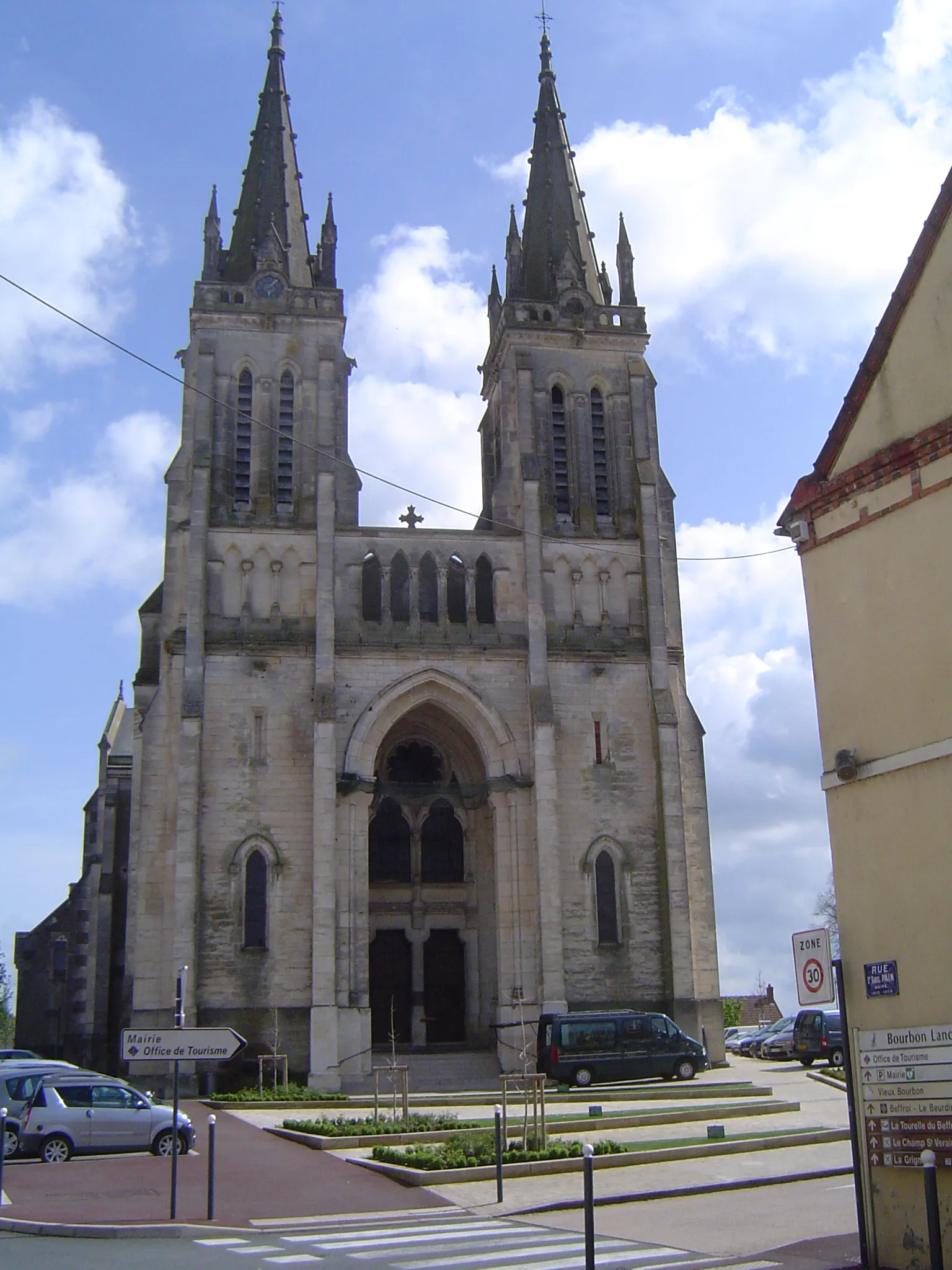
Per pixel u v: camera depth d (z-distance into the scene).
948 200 24.05
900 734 23.56
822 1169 35.16
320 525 74.25
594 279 86.19
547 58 93.44
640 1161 37.06
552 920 69.94
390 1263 23.95
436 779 79.56
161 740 71.19
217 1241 27.38
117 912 84.75
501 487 79.25
